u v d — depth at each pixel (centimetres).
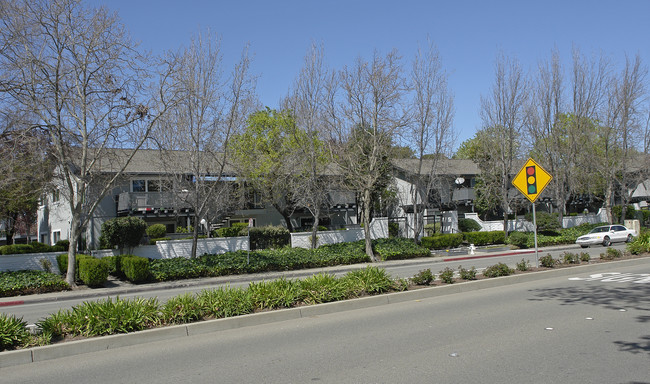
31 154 1852
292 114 2855
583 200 4919
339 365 639
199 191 2291
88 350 736
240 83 2247
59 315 821
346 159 2622
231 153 2575
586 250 2852
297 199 2964
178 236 3177
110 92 1792
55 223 3506
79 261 1931
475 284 1272
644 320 857
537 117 3584
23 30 1647
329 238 2961
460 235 3397
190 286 1903
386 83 2553
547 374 584
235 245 2591
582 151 3650
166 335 805
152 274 1972
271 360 670
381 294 1114
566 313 934
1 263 1955
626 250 2100
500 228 3800
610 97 3628
